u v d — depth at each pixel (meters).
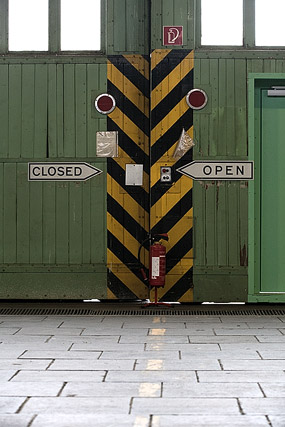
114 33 7.63
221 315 7.16
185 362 4.98
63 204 7.62
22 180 7.64
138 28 7.64
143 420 3.63
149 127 7.61
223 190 7.54
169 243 7.53
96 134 7.62
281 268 7.62
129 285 7.57
